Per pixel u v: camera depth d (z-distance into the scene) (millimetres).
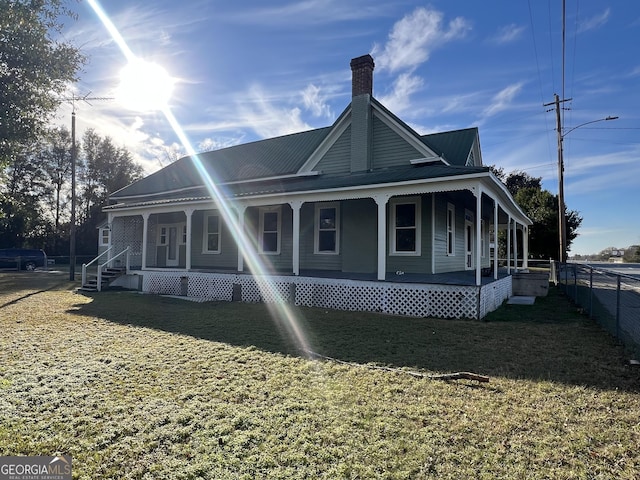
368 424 3377
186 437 3172
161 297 12633
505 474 2660
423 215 11180
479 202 8430
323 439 3123
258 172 14961
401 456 2873
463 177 8367
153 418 3498
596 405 3797
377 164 12484
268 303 10984
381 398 3982
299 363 5195
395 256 11523
